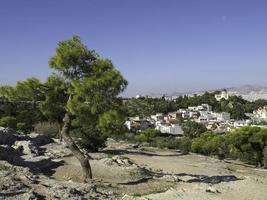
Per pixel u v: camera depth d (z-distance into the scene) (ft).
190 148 222.89
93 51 80.33
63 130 78.74
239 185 76.79
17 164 81.05
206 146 212.43
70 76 79.00
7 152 90.48
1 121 170.81
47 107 83.87
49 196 54.70
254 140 192.44
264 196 69.31
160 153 171.01
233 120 618.44
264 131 193.77
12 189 54.65
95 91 74.13
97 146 142.72
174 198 61.05
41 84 81.05
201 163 141.18
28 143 104.63
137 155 146.61
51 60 78.48
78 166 93.15
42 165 88.17
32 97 81.15
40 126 172.45
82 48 78.54
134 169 94.63
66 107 78.69
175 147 226.17
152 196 62.69
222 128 465.88
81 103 74.49
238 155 197.57
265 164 181.57
